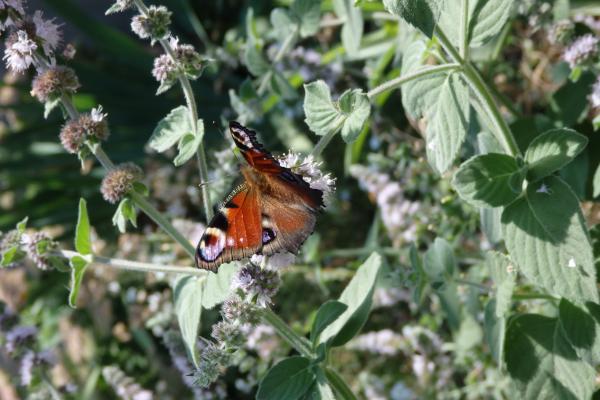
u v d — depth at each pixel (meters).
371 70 1.02
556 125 0.93
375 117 1.01
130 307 1.05
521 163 0.83
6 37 0.85
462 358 0.96
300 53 1.01
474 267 0.94
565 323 0.85
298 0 0.96
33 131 1.30
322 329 0.84
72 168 1.29
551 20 0.94
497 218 0.86
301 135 1.08
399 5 0.79
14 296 1.20
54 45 0.85
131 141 1.23
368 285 0.85
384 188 0.99
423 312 0.99
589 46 0.90
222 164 0.95
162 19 0.83
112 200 0.84
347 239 1.05
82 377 1.08
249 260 0.82
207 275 0.84
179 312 0.85
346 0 0.98
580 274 0.82
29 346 0.95
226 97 1.21
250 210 0.80
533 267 0.82
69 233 1.21
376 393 0.98
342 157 1.07
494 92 0.96
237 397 1.02
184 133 0.83
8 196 1.35
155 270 0.84
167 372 1.06
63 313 1.12
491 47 0.97
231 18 1.30
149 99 1.27
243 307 0.82
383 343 0.98
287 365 0.84
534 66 1.02
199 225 1.01
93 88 1.27
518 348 0.86
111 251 1.06
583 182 0.91
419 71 0.83
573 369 0.85
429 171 0.98
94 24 1.28
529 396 0.85
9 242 0.86
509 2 0.83
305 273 1.01
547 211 0.82
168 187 1.07
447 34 0.85
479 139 0.87
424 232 0.98
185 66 0.83
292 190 0.79
